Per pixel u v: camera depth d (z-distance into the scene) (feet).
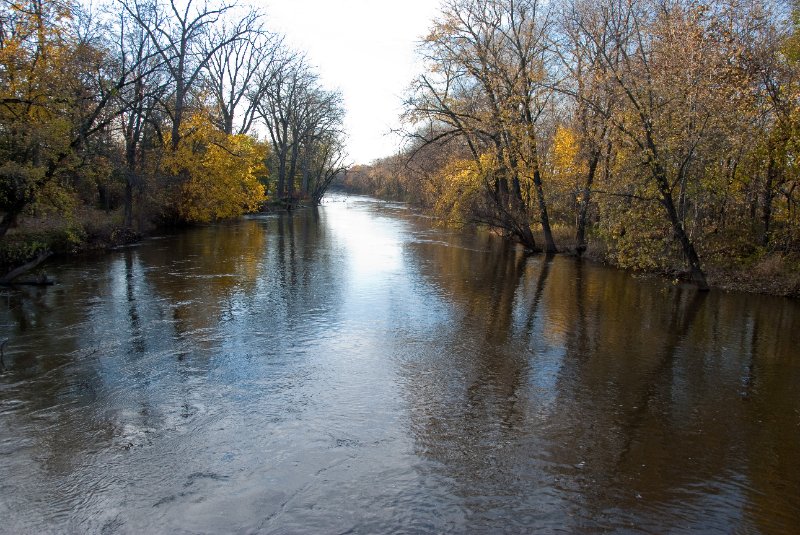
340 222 121.39
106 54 61.26
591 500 18.51
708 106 47.73
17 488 18.42
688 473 20.39
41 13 47.88
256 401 25.68
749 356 33.88
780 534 16.89
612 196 55.16
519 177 77.25
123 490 18.40
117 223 77.00
